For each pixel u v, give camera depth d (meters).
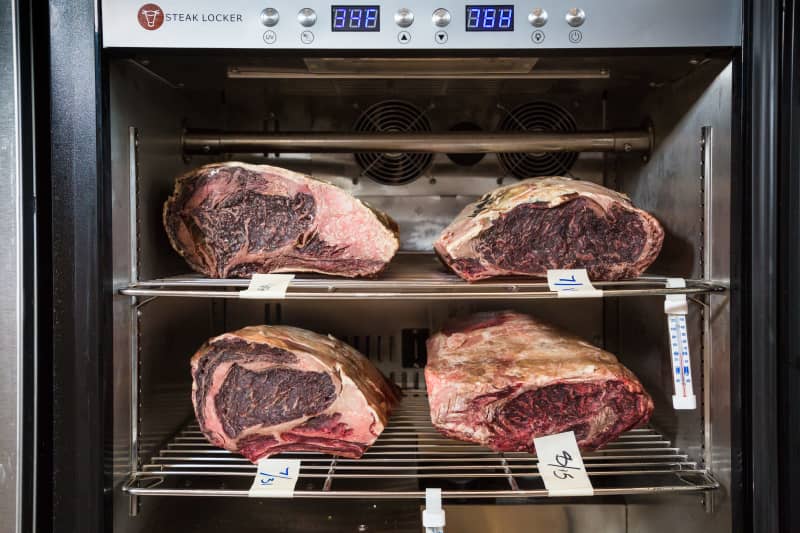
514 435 1.22
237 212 1.31
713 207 1.18
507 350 1.33
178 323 1.45
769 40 1.05
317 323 1.71
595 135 1.48
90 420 1.06
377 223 1.31
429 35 1.09
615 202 1.25
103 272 1.06
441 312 1.72
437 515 1.11
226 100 1.70
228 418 1.24
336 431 1.24
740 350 1.09
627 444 1.42
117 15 1.07
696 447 1.25
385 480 1.42
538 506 1.41
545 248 1.26
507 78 1.35
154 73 1.27
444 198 1.73
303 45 1.09
